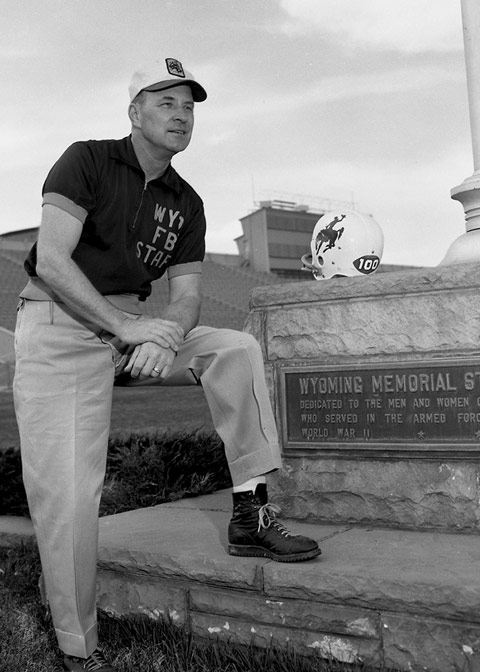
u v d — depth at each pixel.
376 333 3.50
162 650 2.92
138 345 2.73
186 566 3.04
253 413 2.87
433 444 3.31
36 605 3.54
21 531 4.60
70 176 2.70
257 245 48.56
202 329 3.03
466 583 2.54
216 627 2.99
